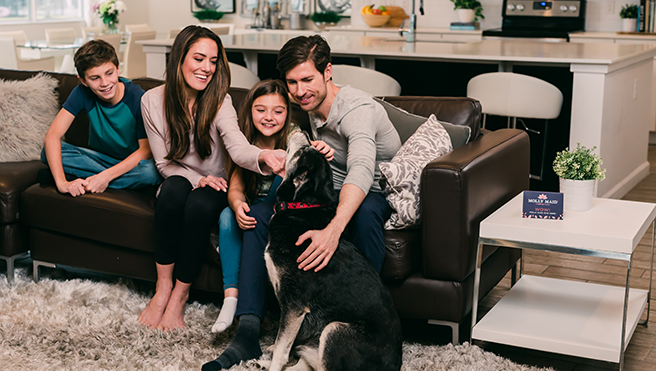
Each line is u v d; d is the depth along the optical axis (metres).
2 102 2.93
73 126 3.00
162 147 2.42
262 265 2.07
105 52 2.49
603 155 3.90
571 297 2.35
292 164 1.92
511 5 6.92
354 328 1.73
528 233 1.97
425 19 7.69
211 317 2.36
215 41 2.29
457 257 2.06
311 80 2.10
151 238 2.38
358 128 2.10
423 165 2.19
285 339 1.81
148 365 2.00
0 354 2.07
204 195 2.24
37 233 2.64
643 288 2.78
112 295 2.53
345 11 8.77
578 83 3.77
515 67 4.29
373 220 2.06
